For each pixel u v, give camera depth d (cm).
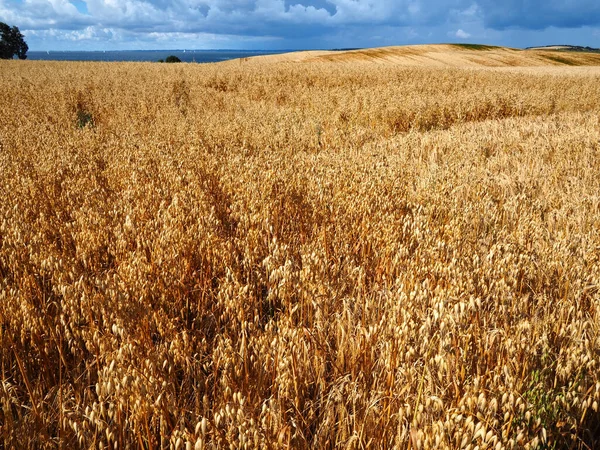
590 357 215
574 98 1666
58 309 277
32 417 207
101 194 507
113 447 198
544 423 194
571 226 438
